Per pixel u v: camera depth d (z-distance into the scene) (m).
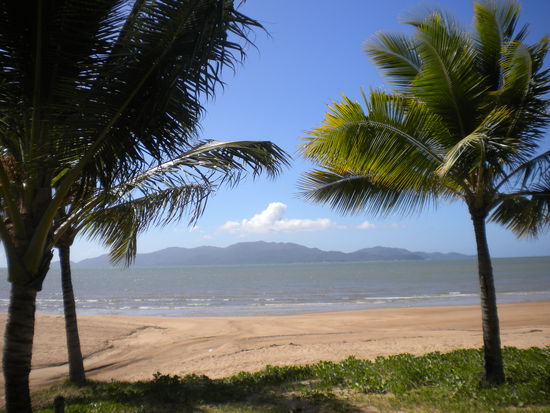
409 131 5.37
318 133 5.59
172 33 3.51
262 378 7.83
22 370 3.95
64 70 3.60
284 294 44.41
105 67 3.57
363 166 5.69
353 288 51.72
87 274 147.12
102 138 3.87
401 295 38.78
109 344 14.59
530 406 5.01
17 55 3.49
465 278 69.19
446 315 20.03
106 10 3.47
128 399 6.79
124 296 45.19
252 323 18.86
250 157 4.77
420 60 5.79
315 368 8.35
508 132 5.65
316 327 17.48
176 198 6.55
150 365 11.28
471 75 5.40
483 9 5.90
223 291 51.78
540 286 44.50
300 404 5.91
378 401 5.80
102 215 6.61
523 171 5.87
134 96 3.77
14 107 3.77
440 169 5.22
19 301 3.99
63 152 3.82
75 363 8.49
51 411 6.09
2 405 7.47
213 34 3.43
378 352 10.94
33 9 3.35
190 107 3.97
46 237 4.16
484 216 5.89
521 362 7.34
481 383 5.95
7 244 3.94
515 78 5.46
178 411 5.86
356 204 6.96
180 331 17.03
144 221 6.95
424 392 5.95
